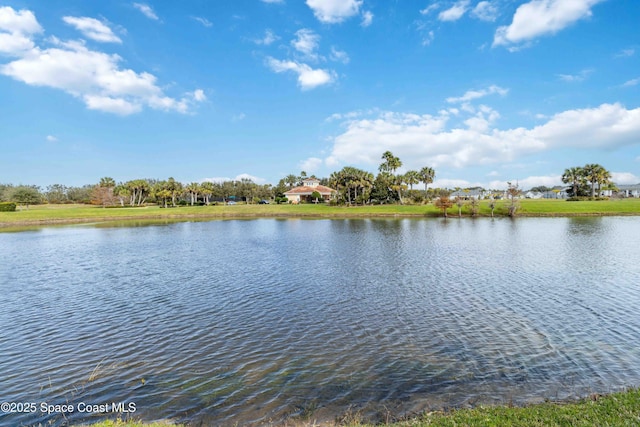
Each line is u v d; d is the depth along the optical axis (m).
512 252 32.78
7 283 23.55
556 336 13.50
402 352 12.38
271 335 14.11
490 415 7.73
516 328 14.36
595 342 12.88
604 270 24.45
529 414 7.65
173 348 13.09
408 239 43.38
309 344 13.19
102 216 89.75
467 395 9.59
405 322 15.23
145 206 131.62
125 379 10.95
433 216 81.06
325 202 127.44
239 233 54.59
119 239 48.12
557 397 9.34
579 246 35.28
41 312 17.41
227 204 142.50
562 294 18.94
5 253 36.44
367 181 112.38
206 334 14.34
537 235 45.00
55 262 31.14
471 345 12.84
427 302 17.98
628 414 7.23
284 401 9.54
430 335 13.80
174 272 26.56
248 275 25.12
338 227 61.16
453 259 29.83
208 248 38.88
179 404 9.54
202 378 10.88
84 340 13.97
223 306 17.94
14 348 13.32
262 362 11.84
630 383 9.99
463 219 73.12
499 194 147.75
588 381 10.18
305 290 20.73
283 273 25.55
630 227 51.81
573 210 78.00
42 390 10.44
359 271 25.70
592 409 7.66
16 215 81.44
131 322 15.87
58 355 12.70
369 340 13.45
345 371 11.12
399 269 26.14
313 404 9.37
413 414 8.75
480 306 17.19
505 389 9.87
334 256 32.31
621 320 15.00
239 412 9.11
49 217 81.69
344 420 8.59
